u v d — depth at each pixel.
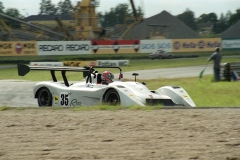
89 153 18.30
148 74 106.69
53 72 44.19
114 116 26.91
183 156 17.61
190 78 86.81
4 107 32.25
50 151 18.84
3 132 22.91
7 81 95.75
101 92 36.78
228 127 22.83
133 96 34.25
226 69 74.56
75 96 39.16
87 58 182.88
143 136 21.28
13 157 17.97
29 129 23.53
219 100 46.12
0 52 177.25
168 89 38.31
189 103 36.16
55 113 29.08
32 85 80.31
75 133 22.31
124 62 150.12
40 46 178.00
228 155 17.66
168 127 23.23
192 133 21.75
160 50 189.12
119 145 19.62
